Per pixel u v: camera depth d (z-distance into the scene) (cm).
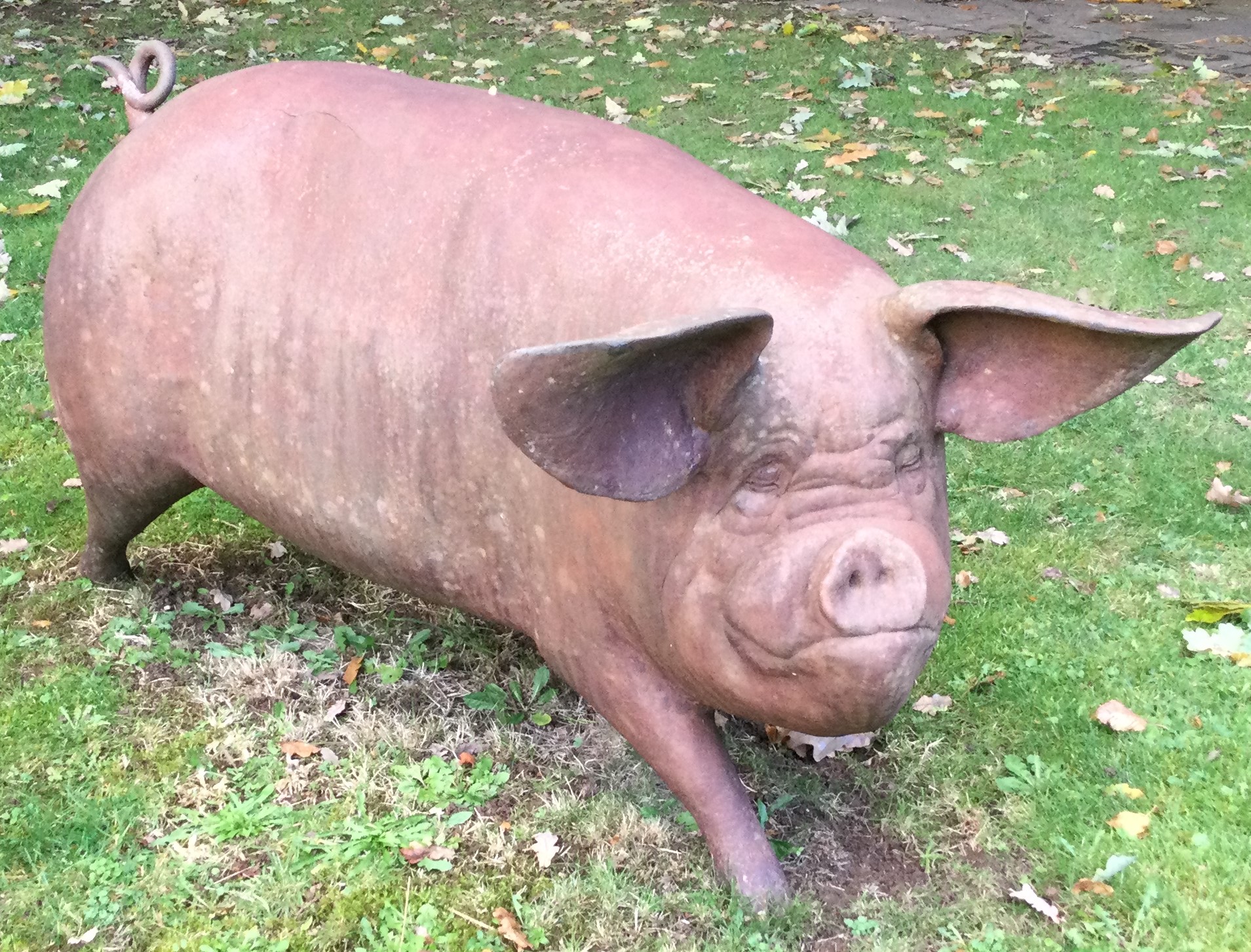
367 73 273
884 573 192
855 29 883
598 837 264
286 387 258
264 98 265
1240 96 747
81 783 276
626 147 243
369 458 252
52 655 317
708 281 211
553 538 233
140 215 268
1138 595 352
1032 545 375
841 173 639
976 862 261
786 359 198
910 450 204
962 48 845
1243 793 275
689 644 210
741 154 657
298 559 362
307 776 279
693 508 205
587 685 245
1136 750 289
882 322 202
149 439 284
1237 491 398
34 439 419
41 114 689
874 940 239
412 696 307
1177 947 237
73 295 279
